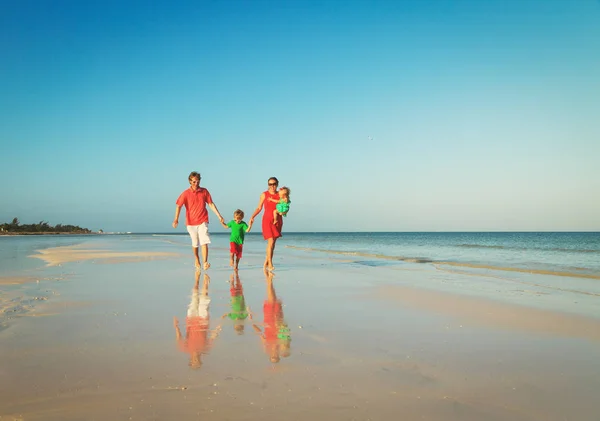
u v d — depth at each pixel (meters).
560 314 5.03
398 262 12.40
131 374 2.96
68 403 2.50
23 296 5.94
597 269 10.43
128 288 6.79
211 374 2.97
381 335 4.06
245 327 4.32
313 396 2.63
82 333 4.02
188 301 5.71
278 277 8.45
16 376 2.92
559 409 2.52
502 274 9.18
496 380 2.95
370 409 2.47
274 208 9.62
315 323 4.52
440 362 3.29
